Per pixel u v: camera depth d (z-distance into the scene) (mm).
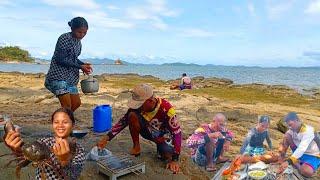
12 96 12859
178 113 11586
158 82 28781
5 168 4441
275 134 9414
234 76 73812
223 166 6230
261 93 21188
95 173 4789
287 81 52031
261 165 5637
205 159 6613
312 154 6191
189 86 22141
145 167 5062
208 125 6965
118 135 6727
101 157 5027
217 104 14016
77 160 2975
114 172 4605
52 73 5902
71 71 5980
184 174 5176
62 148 2766
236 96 18578
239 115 11500
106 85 20781
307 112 13812
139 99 5164
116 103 12266
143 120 5258
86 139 6176
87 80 7215
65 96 5883
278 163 6148
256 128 6668
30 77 25859
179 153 5129
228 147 7168
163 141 5293
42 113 9609
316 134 6266
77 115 9539
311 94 24641
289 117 6293
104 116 6758
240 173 5617
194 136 6672
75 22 5805
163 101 5160
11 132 2826
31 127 6684
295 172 5895
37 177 2955
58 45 5793
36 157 2820
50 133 6168
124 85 21219
